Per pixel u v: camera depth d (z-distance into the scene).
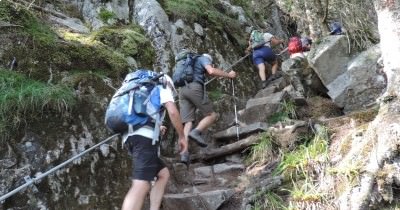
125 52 5.62
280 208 3.84
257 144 4.83
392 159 3.49
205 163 5.20
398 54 3.80
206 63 5.10
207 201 4.14
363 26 6.41
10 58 4.14
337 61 5.53
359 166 3.60
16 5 4.69
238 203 4.15
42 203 3.54
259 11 10.41
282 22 10.78
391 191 3.40
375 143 3.66
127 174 4.17
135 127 3.28
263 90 6.59
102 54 4.93
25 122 3.74
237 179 4.54
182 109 5.12
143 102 3.30
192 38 6.93
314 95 5.98
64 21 5.78
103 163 4.05
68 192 3.72
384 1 3.93
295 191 3.86
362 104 5.25
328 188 3.74
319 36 6.94
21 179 3.51
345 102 5.35
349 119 4.56
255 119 5.70
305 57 6.36
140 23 6.51
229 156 5.07
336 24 6.45
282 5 9.95
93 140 4.09
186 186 4.64
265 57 7.19
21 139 3.68
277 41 7.35
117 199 3.96
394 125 3.55
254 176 4.46
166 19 6.64
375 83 5.22
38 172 3.62
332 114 5.44
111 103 3.38
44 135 3.81
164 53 6.30
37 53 4.33
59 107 3.97
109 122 3.35
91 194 3.84
